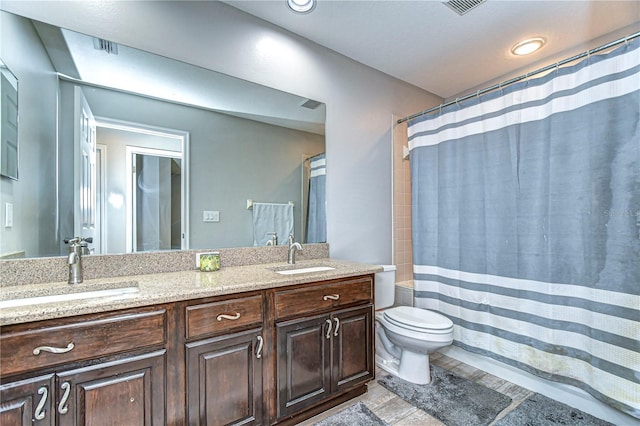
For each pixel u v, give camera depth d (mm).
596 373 1574
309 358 1588
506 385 1993
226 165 1911
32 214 1361
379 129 2617
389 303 2383
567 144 1677
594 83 1575
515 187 1896
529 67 2537
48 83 1409
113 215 1573
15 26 1331
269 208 2066
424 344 1881
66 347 1026
